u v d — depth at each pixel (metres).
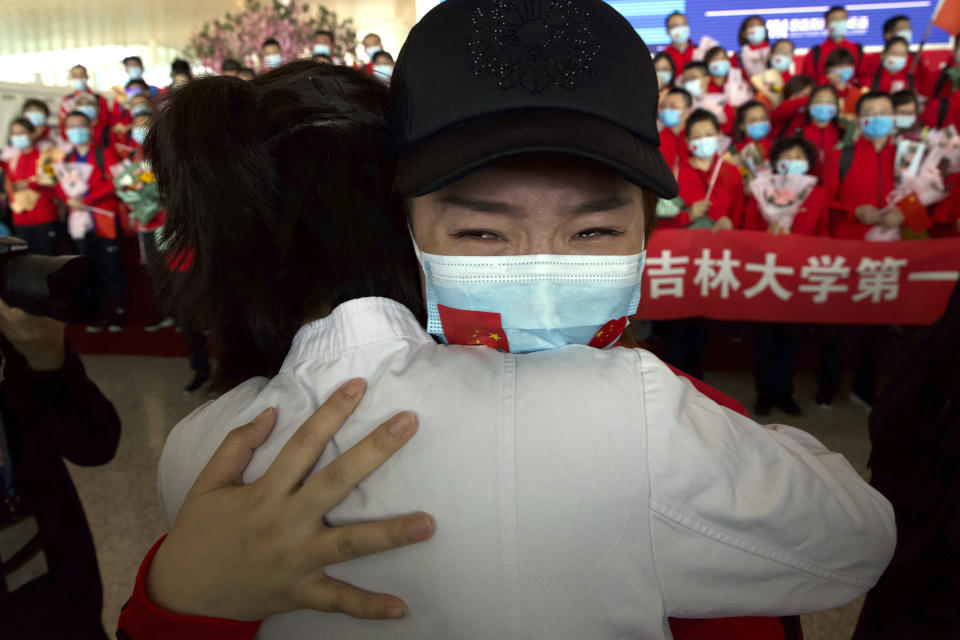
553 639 0.44
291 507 0.44
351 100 0.57
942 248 2.95
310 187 0.53
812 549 0.47
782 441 0.53
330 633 0.48
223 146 0.53
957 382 0.89
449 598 0.44
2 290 0.70
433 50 0.49
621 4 5.16
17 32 10.36
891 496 0.98
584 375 0.46
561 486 0.43
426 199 0.51
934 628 0.87
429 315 0.58
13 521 0.84
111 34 10.40
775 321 3.10
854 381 3.19
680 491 0.43
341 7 7.24
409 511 0.44
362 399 0.48
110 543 2.17
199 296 0.61
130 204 3.91
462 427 0.45
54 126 4.83
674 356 3.31
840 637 1.71
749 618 0.53
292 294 0.56
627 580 0.44
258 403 0.54
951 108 3.67
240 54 4.73
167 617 0.47
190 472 0.55
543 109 0.46
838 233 3.17
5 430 0.85
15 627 0.86
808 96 3.45
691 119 3.09
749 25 4.05
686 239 3.14
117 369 3.96
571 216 0.50
